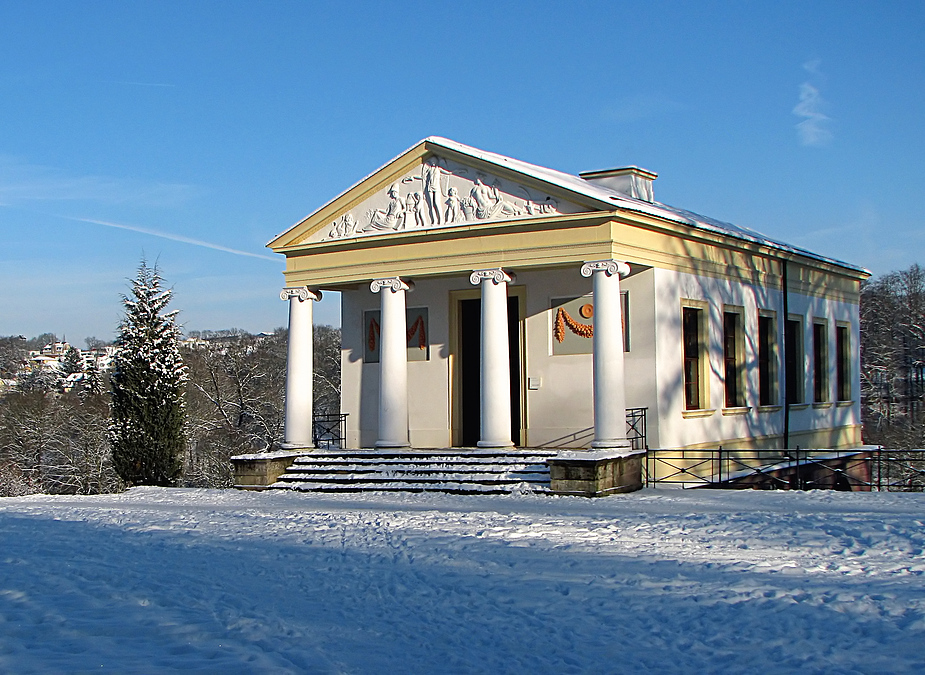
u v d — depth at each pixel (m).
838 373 44.50
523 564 16.45
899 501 24.16
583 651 11.08
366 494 29.08
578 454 27.33
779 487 35.59
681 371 31.95
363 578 15.44
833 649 11.00
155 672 9.19
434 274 31.45
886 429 72.94
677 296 31.98
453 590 14.48
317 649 10.70
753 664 10.48
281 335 86.25
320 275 33.47
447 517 22.47
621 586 14.57
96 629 11.12
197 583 14.63
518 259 30.06
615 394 28.52
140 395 40.50
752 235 40.12
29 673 8.98
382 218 32.34
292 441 33.44
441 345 34.41
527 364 32.78
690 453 31.98
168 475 40.62
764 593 13.84
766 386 37.81
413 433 34.66
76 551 18.14
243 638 10.95
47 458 68.38
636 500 25.58
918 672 10.09
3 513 26.88
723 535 18.92
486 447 30.17
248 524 22.52
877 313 82.00
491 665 10.41
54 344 195.88
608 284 28.69
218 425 67.06
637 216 29.52
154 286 41.72
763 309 37.44
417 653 10.86
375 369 35.56
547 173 34.03
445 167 31.44
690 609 13.04
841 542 17.88
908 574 15.06
